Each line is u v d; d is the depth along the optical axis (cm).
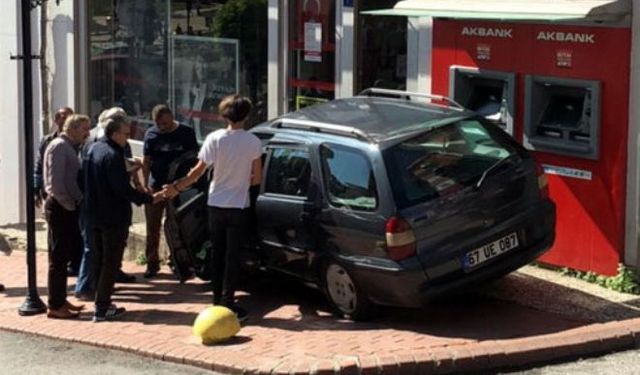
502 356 725
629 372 715
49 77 1594
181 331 855
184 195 987
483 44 1012
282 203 873
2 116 1625
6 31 1609
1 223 1628
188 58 1416
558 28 943
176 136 1052
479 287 870
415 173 792
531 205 830
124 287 1034
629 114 903
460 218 789
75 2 1561
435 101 1066
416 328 810
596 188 933
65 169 919
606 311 843
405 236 770
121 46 1521
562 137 955
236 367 736
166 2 1441
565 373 716
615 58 904
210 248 927
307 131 873
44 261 1245
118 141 882
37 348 853
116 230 893
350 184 812
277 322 852
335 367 709
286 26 1260
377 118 862
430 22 1075
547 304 866
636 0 886
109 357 814
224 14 1350
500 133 850
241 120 841
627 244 918
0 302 1030
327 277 852
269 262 906
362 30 1173
